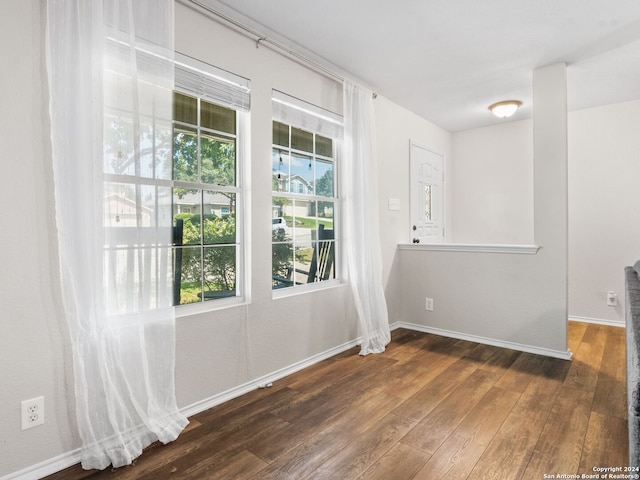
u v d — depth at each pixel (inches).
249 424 79.2
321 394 93.5
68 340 65.3
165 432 72.6
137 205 70.2
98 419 65.1
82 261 63.6
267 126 100.6
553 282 120.3
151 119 72.5
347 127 122.3
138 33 71.1
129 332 69.1
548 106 119.3
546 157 120.2
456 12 89.4
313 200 121.0
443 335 145.3
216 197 92.7
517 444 71.2
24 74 60.3
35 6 61.2
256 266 97.9
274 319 102.8
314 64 113.0
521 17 91.5
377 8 87.6
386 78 128.7
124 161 68.7
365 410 85.1
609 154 154.0
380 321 130.3
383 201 147.4
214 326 88.0
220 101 89.8
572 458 66.6
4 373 59.1
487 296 134.3
